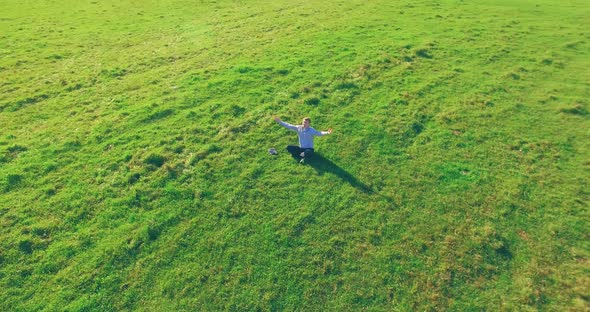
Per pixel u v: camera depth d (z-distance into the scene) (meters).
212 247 14.86
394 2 44.34
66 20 39.66
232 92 24.81
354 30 35.12
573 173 18.72
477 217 16.31
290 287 13.61
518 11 41.53
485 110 23.27
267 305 13.07
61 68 29.23
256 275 13.95
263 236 15.31
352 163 19.00
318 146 20.03
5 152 19.67
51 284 13.61
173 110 23.00
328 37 33.41
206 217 16.05
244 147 19.91
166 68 28.83
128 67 29.23
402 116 22.50
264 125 21.50
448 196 17.30
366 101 23.94
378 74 26.91
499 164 19.22
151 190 17.27
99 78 27.55
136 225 15.67
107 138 20.81
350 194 17.20
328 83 25.67
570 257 14.75
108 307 12.91
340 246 15.02
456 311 13.02
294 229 15.60
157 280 13.73
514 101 24.30
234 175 18.14
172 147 19.80
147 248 14.77
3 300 13.08
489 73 27.67
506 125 22.06
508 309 13.05
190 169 18.41
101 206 16.58
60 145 20.22
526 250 14.98
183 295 13.29
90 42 34.19
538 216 16.39
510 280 13.96
